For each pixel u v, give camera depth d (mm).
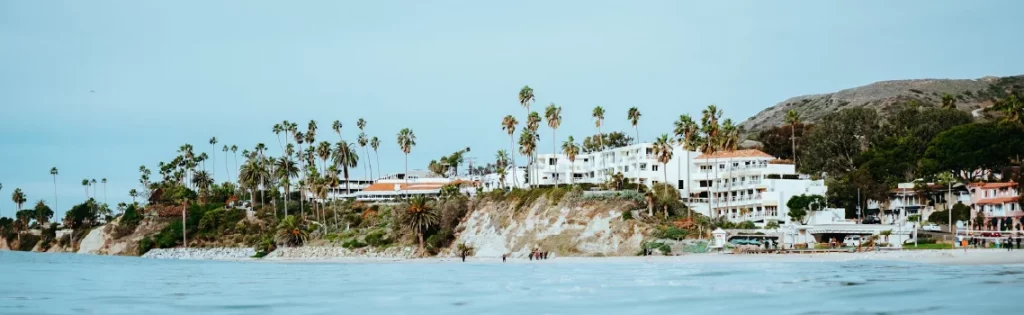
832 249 115188
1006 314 43188
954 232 132125
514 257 140875
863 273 73062
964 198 145750
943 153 154250
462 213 161250
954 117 185625
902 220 148125
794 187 157500
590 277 77000
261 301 57031
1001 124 154750
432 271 97125
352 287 69312
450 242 156125
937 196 152500
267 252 179125
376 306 52906
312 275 91750
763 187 161625
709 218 142500
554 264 112812
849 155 187000
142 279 84750
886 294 53156
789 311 45938
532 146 177000
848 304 48375
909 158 166500
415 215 156250
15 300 59000
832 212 141000
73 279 85188
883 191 155750
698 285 63812
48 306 54750
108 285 75125
